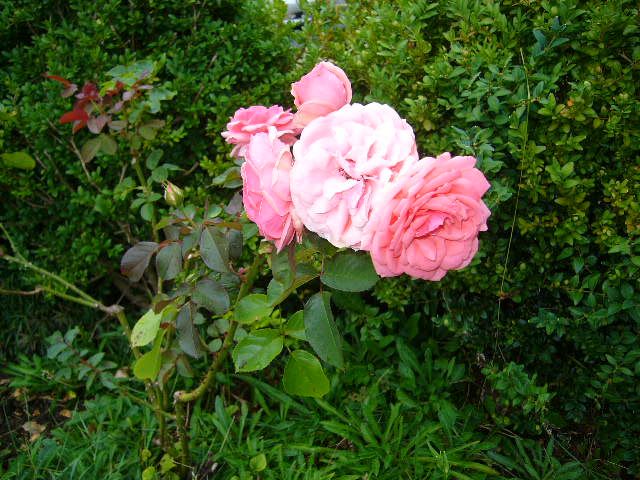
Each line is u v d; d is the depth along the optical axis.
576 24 0.66
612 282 0.69
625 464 0.77
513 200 0.73
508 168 0.73
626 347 0.71
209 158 0.96
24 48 0.92
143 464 0.75
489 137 0.71
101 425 0.81
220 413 0.80
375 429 0.75
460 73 0.71
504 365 0.80
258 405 0.89
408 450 0.75
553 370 0.81
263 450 0.76
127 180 0.73
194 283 0.56
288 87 0.92
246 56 0.91
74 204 0.93
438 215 0.35
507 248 0.75
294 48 0.96
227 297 0.55
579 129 0.69
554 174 0.66
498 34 0.74
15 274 1.00
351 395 0.84
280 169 0.37
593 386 0.75
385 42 0.78
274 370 0.91
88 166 0.93
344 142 0.36
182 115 0.90
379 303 0.95
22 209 0.95
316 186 0.36
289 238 0.40
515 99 0.68
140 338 0.56
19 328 0.99
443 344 0.91
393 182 0.34
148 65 0.67
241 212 0.57
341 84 0.42
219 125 0.89
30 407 0.92
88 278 1.01
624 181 0.67
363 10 0.91
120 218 0.93
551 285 0.75
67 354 0.76
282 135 0.43
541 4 0.69
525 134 0.66
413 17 0.74
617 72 0.66
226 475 0.74
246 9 0.94
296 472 0.73
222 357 0.65
